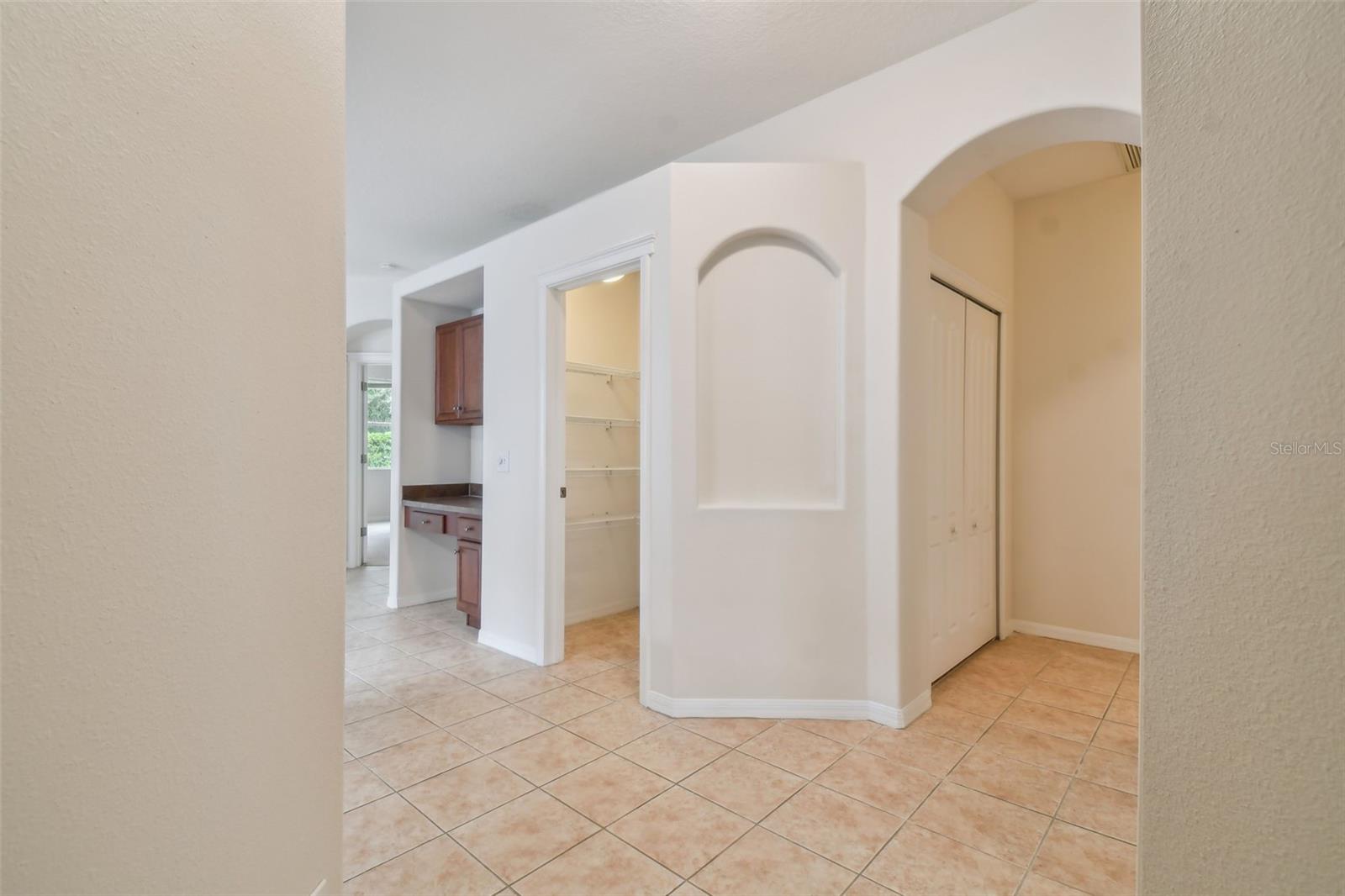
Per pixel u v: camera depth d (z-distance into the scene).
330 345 0.94
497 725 2.56
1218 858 0.50
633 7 2.18
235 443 0.74
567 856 1.73
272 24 0.81
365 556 6.89
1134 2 2.04
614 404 4.47
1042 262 3.85
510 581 3.55
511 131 3.01
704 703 2.63
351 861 1.70
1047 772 2.17
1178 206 0.52
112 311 0.58
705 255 2.64
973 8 2.22
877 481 2.57
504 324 3.62
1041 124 2.24
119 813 0.59
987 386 3.67
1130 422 3.55
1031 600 3.87
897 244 2.52
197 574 0.68
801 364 2.65
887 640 2.54
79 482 0.55
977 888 1.60
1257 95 0.49
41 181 0.51
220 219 0.71
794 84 2.65
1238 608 0.49
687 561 2.64
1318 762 0.46
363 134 3.04
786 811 1.93
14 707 0.49
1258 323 0.48
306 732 0.88
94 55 0.56
